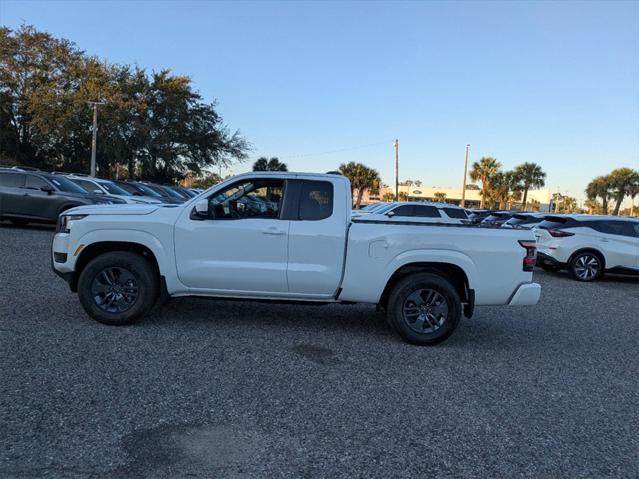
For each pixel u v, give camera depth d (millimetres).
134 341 5504
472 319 7699
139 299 5969
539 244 13469
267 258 5934
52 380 4309
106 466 3102
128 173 47844
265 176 6098
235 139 49438
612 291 11516
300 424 3803
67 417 3680
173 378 4523
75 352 5031
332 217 5988
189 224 5957
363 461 3336
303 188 6074
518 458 3494
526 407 4379
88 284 5926
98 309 5969
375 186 58812
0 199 14766
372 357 5477
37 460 3115
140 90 43781
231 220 5965
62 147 44219
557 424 4074
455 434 3793
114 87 42031
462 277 6102
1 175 15008
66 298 7188
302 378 4727
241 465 3205
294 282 5941
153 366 4789
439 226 5969
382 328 6707
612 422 4168
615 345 6637
